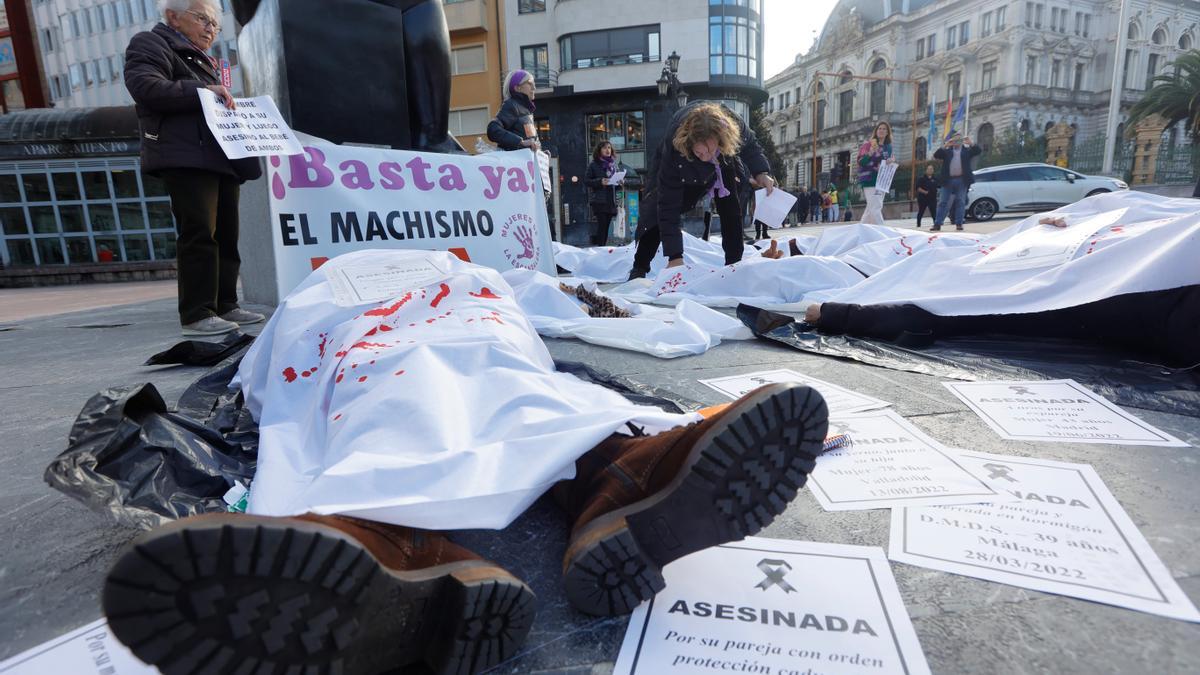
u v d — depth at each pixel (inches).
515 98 256.5
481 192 161.8
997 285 103.2
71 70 1579.7
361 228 143.0
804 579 39.7
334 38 147.7
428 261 74.2
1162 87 1179.3
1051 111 1973.4
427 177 153.3
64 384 99.7
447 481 37.0
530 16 1046.4
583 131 1068.5
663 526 36.2
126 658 34.1
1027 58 1908.2
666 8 1021.2
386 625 30.2
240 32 161.5
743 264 159.3
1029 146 1726.1
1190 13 2021.4
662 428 44.6
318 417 51.0
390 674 32.9
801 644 34.1
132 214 554.9
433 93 170.9
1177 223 85.3
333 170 140.2
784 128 2691.9
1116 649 32.8
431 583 31.3
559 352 108.0
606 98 1053.2
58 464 47.0
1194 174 1149.1
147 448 51.8
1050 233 108.7
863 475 54.0
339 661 28.2
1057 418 66.5
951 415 68.6
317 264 137.9
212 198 133.0
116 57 1515.7
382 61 156.9
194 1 127.2
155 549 23.1
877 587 38.6
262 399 66.2
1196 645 32.9
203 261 135.5
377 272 70.9
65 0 1534.2
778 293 154.6
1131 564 39.9
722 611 37.1
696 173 171.0
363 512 33.9
